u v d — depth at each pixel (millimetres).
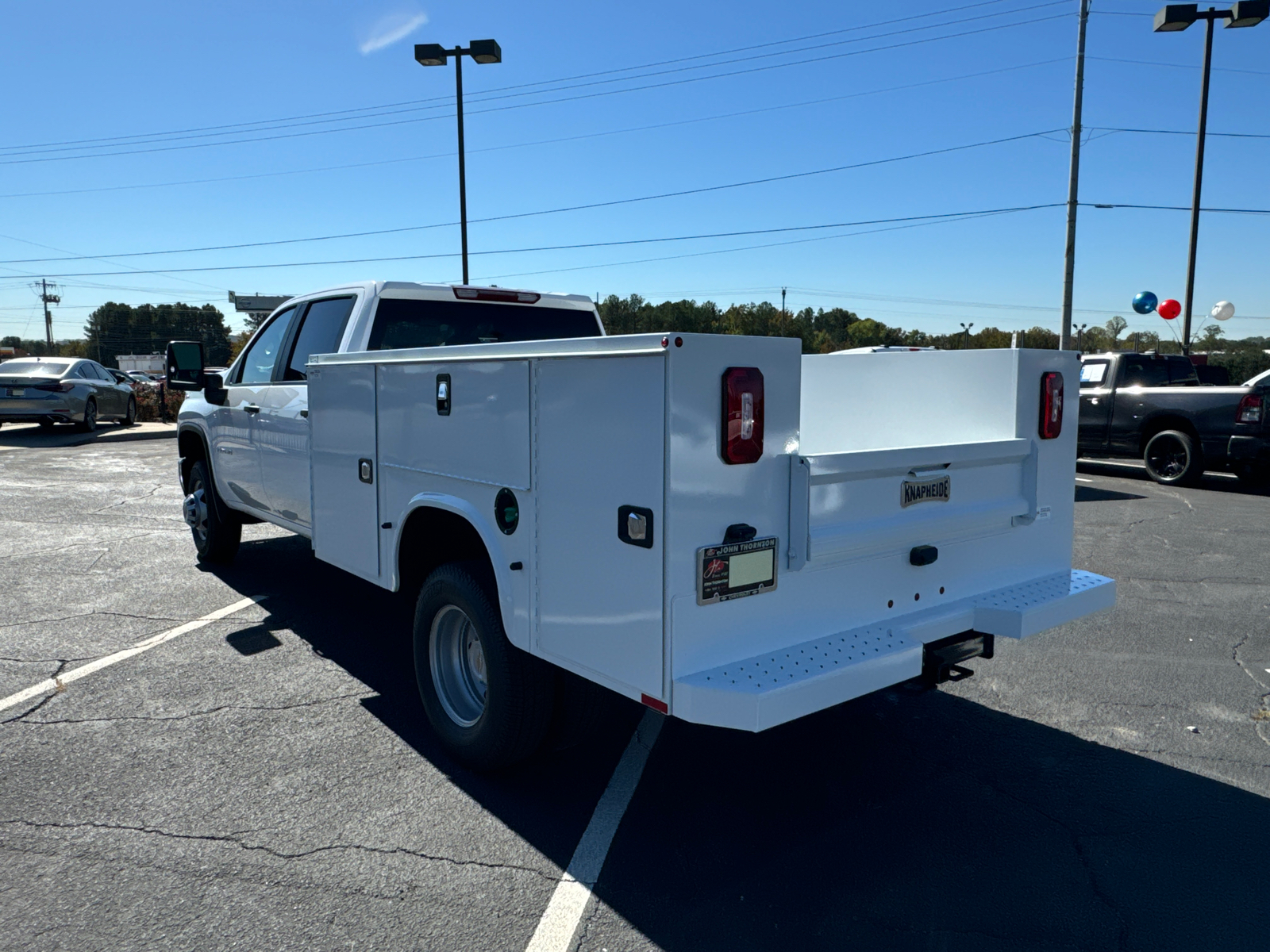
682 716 2508
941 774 3631
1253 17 19000
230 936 2549
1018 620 3236
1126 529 8938
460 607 3471
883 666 2795
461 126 21203
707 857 2996
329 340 5059
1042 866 2961
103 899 2719
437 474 3547
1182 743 3943
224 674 4668
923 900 2762
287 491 5215
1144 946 2547
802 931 2598
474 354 3246
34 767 3586
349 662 4867
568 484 2822
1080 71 20359
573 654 2869
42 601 6043
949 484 3219
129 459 14617
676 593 2486
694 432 2477
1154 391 12336
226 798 3350
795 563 2715
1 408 17719
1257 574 7055
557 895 2766
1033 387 3566
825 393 4363
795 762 3744
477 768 3523
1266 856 3025
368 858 2957
